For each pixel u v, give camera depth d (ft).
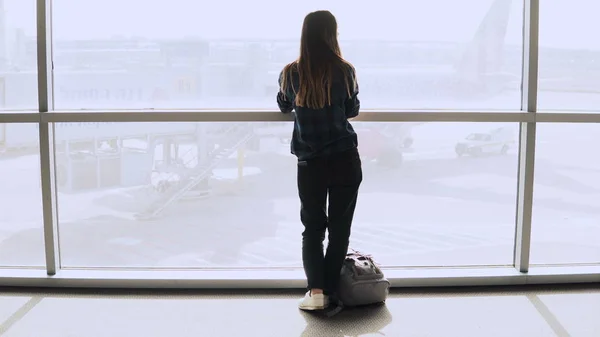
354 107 8.82
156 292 9.95
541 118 9.94
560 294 9.93
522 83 10.16
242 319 8.71
